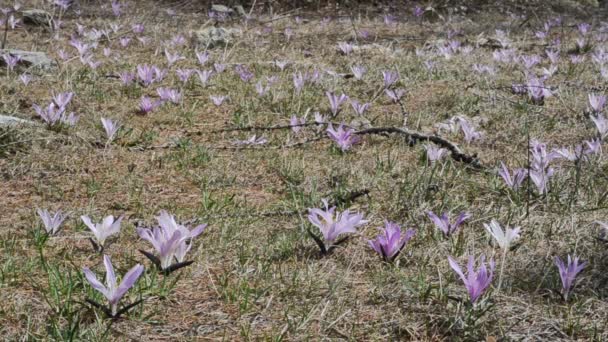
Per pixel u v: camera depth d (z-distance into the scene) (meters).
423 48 9.37
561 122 5.54
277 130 5.19
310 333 2.39
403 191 3.78
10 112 5.18
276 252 3.04
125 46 9.00
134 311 2.48
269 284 2.72
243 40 9.73
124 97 6.05
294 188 3.90
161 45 9.06
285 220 3.44
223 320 2.47
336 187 3.90
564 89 6.85
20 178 3.98
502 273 2.72
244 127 5.07
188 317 2.48
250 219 3.42
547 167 4.24
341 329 2.43
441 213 3.49
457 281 2.79
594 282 2.80
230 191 3.92
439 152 4.18
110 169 4.20
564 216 3.52
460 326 2.41
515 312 2.55
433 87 6.95
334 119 5.43
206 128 5.27
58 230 3.21
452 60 8.49
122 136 4.78
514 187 3.70
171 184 4.00
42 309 2.48
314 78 6.73
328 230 2.96
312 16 13.91
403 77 7.35
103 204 3.64
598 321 2.50
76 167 4.20
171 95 5.84
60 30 10.22
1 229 3.23
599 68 8.05
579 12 15.34
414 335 2.40
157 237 2.59
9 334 2.30
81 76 6.66
